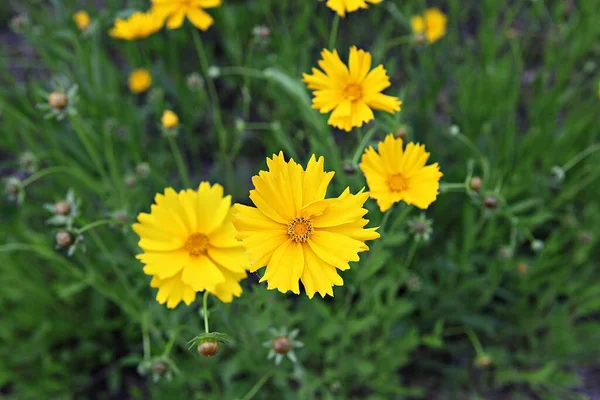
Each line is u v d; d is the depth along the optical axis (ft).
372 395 1.87
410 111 2.00
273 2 2.37
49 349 1.94
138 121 2.16
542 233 2.02
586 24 2.16
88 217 1.85
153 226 1.31
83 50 2.06
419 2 2.28
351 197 1.20
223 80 2.44
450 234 1.97
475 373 1.93
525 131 2.18
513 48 2.09
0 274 1.82
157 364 1.49
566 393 1.86
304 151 1.90
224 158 2.05
